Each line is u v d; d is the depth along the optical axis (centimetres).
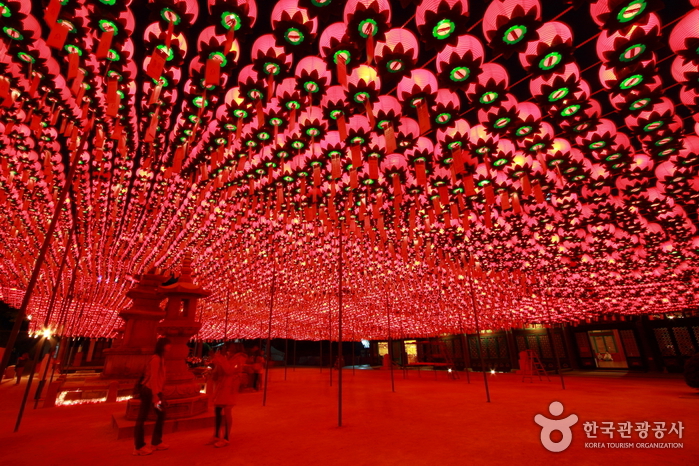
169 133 587
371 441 504
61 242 1087
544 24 287
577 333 2364
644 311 1989
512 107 375
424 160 502
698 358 956
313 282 1523
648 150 495
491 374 2070
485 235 1020
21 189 729
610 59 307
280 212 938
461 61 296
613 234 908
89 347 2541
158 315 1163
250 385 1164
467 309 2045
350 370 2673
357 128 435
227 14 274
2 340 2334
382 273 1434
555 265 1312
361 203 755
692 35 290
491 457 423
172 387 620
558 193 698
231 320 2289
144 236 1102
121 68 334
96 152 534
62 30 259
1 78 373
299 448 474
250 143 538
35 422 667
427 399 933
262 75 341
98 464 422
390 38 294
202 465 413
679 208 793
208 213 887
